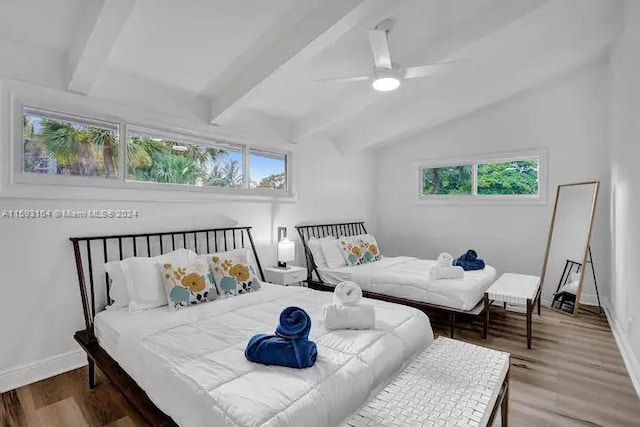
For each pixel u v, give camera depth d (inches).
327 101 156.7
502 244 190.9
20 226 95.4
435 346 82.6
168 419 62.4
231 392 56.8
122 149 116.5
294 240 178.4
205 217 138.3
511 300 124.4
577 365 109.7
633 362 103.2
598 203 163.5
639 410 86.2
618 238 133.7
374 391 69.2
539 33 134.3
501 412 75.5
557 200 173.0
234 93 123.1
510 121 185.9
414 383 65.7
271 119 163.3
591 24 132.5
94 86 106.7
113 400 90.4
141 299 98.6
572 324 145.8
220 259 116.7
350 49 117.0
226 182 149.8
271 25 97.7
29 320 97.5
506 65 152.6
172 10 87.0
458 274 138.6
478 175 201.2
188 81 122.3
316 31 93.2
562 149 172.2
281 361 64.7
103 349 92.1
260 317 93.3
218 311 97.7
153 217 122.7
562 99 171.8
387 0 90.2
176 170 132.9
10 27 88.4
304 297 112.3
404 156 226.1
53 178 102.2
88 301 106.9
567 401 90.1
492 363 73.8
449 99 168.4
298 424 52.3
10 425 80.6
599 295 164.1
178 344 75.8
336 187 206.4
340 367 66.2
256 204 158.6
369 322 84.3
